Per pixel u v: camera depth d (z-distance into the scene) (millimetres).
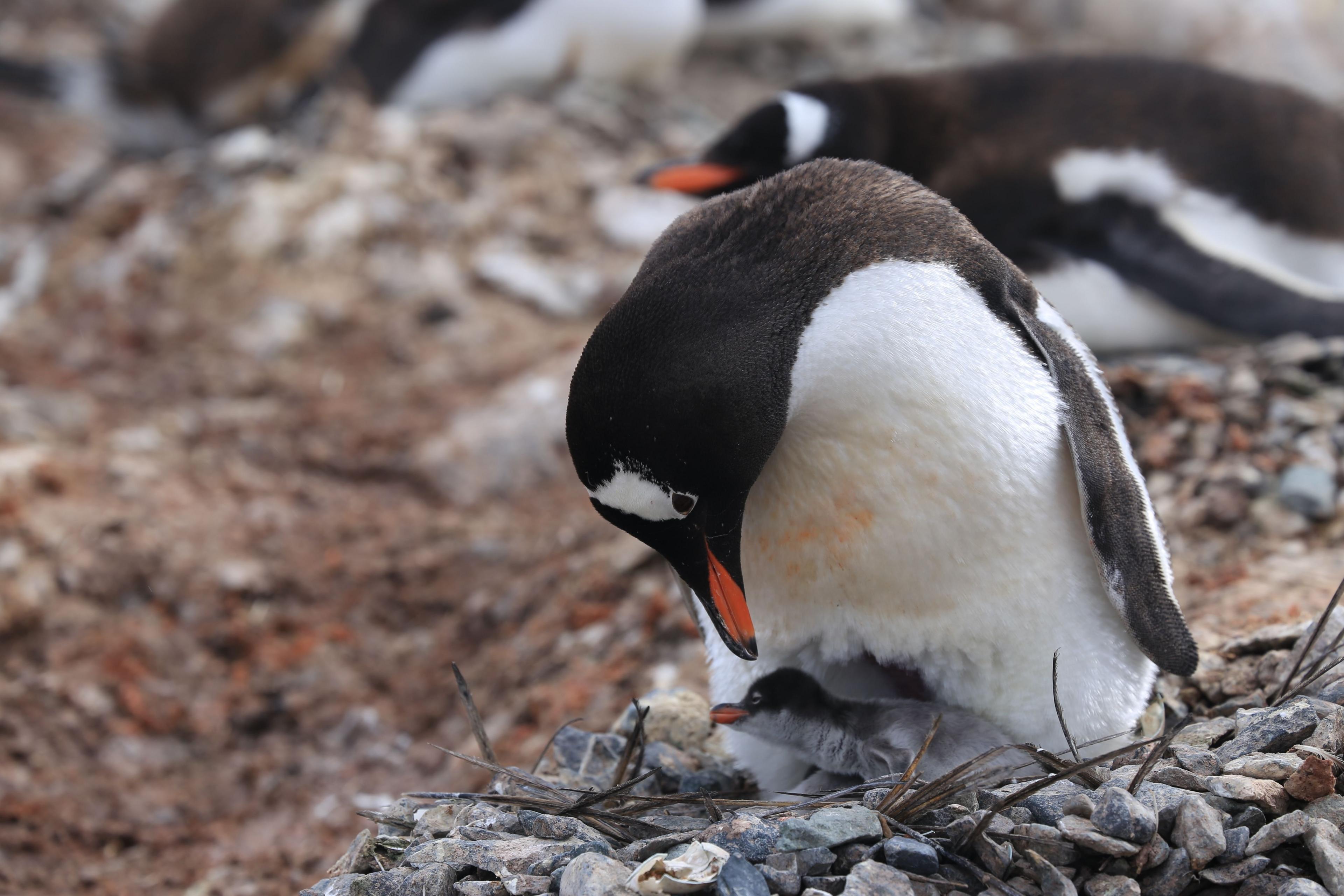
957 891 4930
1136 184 10625
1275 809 5148
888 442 5395
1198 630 7598
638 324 5270
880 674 6215
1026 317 5707
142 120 20734
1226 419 9789
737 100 20953
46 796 9422
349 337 15500
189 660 10906
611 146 18172
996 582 5617
